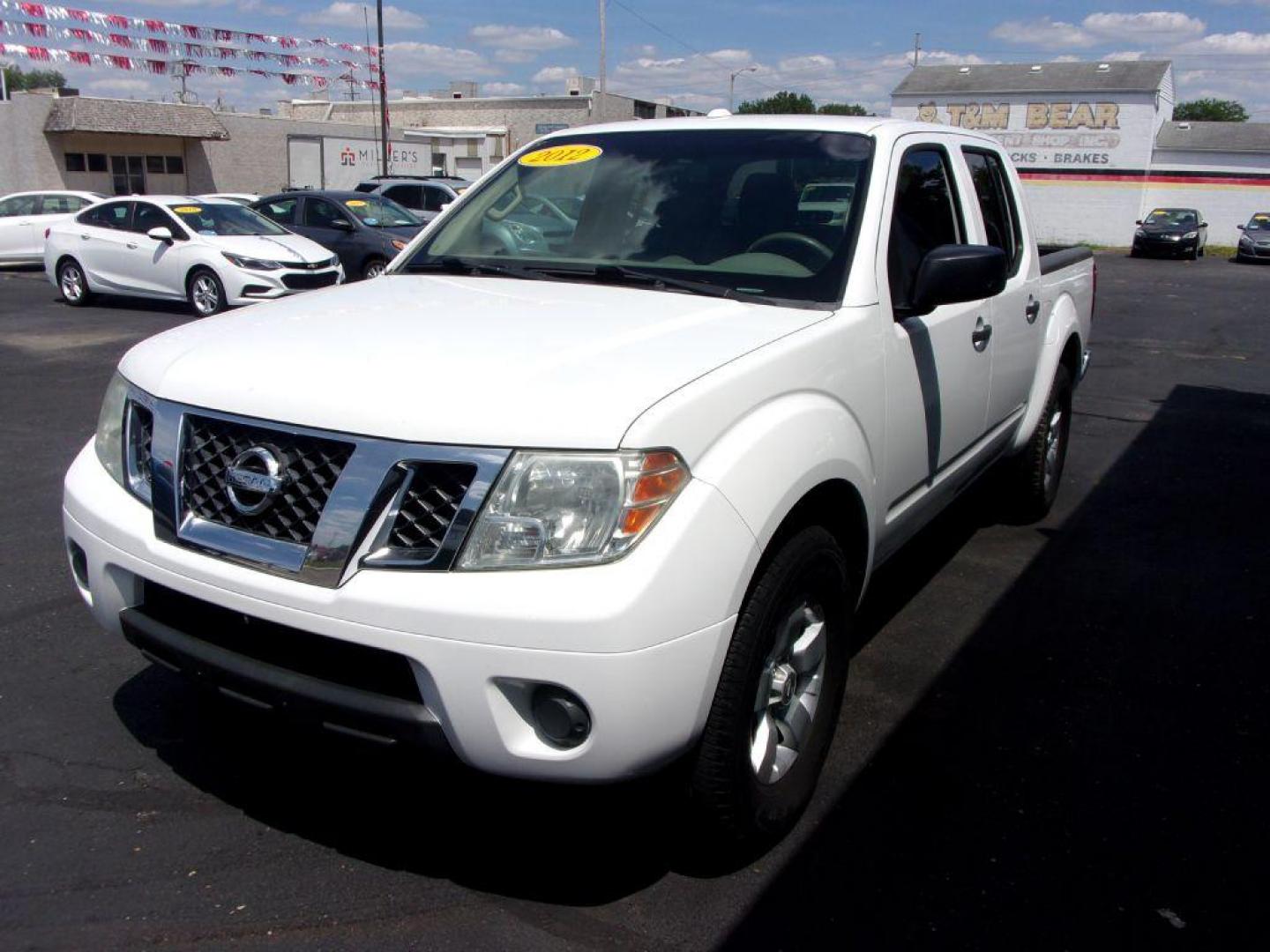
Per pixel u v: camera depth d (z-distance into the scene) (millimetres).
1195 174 43281
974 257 3240
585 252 3693
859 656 4160
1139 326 16109
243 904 2623
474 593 2248
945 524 5871
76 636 4094
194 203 14461
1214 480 7035
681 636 2311
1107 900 2744
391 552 2334
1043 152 45438
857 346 3113
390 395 2422
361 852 2846
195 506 2615
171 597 2678
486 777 2615
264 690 2502
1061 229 45719
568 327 2869
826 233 3408
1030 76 46312
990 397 4371
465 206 4164
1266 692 3953
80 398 8562
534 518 2271
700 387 2506
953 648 4262
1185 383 10977
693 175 3799
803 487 2654
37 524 5418
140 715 3516
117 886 2674
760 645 2602
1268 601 4852
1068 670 4098
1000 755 3451
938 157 4129
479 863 2818
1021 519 5863
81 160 31203
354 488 2355
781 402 2734
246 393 2568
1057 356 5234
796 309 3146
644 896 2709
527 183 4090
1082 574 5145
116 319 13477
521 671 2238
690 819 2695
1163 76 44531
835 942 2561
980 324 4094
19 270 20266
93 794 3064
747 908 2674
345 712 2398
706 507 2383
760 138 3859
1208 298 20953
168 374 2756
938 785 3262
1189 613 4699
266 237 14148
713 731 2547
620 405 2373
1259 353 13344
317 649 2459
